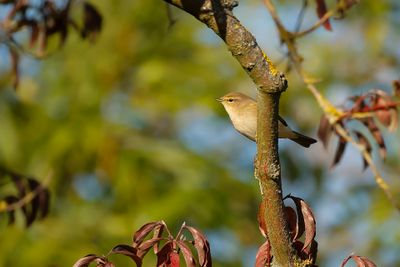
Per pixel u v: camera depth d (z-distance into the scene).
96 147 14.40
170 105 14.91
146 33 15.70
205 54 15.73
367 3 17.25
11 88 14.64
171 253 4.92
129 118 14.90
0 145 14.23
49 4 8.16
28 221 8.05
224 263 13.59
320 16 8.20
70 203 14.07
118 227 13.62
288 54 8.61
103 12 15.37
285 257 5.11
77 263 4.79
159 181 14.20
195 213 13.51
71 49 14.98
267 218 5.08
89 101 14.80
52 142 14.38
